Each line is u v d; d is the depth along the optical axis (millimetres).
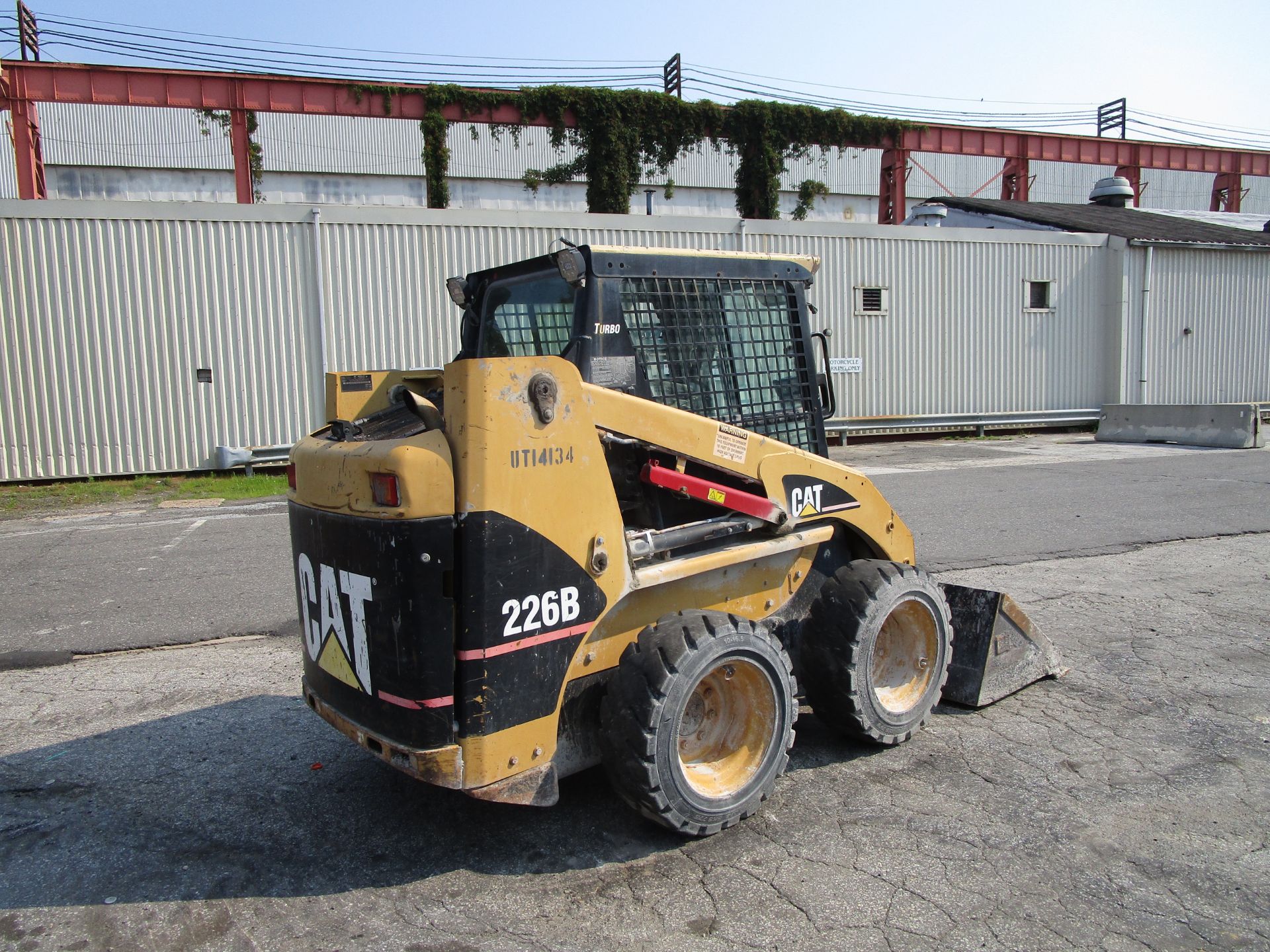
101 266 12891
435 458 2797
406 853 3318
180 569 7723
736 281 3951
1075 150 26172
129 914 2959
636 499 3547
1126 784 3770
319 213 13766
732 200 38969
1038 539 8500
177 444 13445
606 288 3494
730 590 3842
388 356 14312
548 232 15062
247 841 3422
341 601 3100
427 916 2924
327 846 3375
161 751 4242
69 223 12703
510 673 2934
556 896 3018
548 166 38469
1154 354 19938
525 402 2916
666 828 3328
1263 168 28328
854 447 17031
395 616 2848
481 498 2811
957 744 4191
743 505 3662
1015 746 4156
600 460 3143
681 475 3445
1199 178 49469
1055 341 19344
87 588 7129
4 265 12484
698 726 3537
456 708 2887
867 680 3916
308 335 13898
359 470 2928
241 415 13688
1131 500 10523
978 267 18484
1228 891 3004
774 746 3463
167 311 13234
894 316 17875
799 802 3648
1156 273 19766
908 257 17875
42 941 2826
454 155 37469
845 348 17531
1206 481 11836
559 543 3023
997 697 4664
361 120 36719
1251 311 20828
